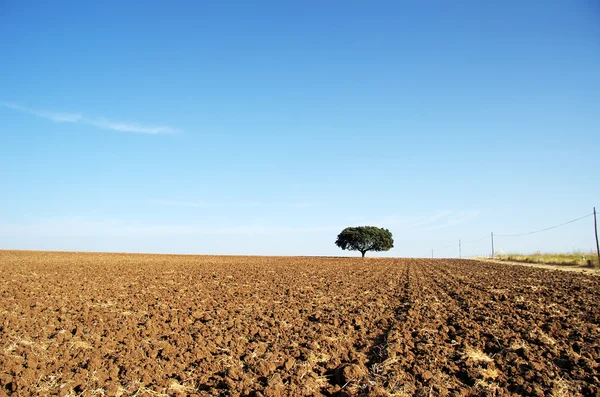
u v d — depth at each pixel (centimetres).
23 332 1121
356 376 848
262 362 911
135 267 3656
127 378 827
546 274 3048
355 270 3819
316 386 823
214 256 7212
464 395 764
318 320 1399
